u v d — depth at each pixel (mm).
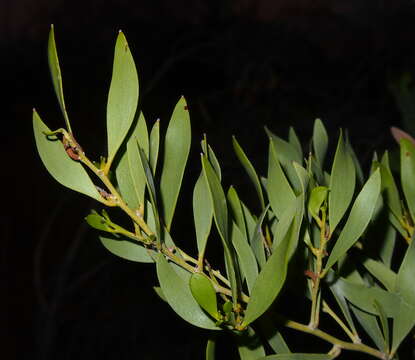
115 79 209
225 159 823
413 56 1234
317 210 221
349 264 267
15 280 1316
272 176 230
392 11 1309
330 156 731
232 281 203
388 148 891
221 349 648
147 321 1027
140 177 218
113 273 1093
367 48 1271
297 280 250
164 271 212
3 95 1505
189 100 1185
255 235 233
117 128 210
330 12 1396
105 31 1424
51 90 1506
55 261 1325
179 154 232
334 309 518
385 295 243
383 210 279
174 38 1336
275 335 245
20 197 1402
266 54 1236
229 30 1285
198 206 228
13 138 1486
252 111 1068
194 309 212
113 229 214
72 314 1109
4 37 1606
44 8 1573
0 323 1254
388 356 243
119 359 1023
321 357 234
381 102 1087
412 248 238
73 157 207
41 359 1127
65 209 1358
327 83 1199
